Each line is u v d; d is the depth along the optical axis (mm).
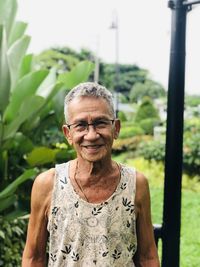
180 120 2184
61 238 1503
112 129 1459
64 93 3723
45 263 1632
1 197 2969
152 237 1609
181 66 2172
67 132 1522
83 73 3711
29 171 2906
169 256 2195
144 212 1558
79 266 1488
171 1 2164
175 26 2162
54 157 3391
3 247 3236
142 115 12812
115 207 1492
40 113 3604
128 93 23359
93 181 1485
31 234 1592
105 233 1475
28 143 3432
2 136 3260
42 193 1538
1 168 3424
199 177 5805
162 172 6688
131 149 9781
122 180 1510
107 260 1477
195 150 5973
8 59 3256
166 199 2195
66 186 1505
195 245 3443
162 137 8172
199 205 4543
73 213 1484
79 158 1491
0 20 3584
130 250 1544
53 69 3857
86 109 1428
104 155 1450
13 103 3244
